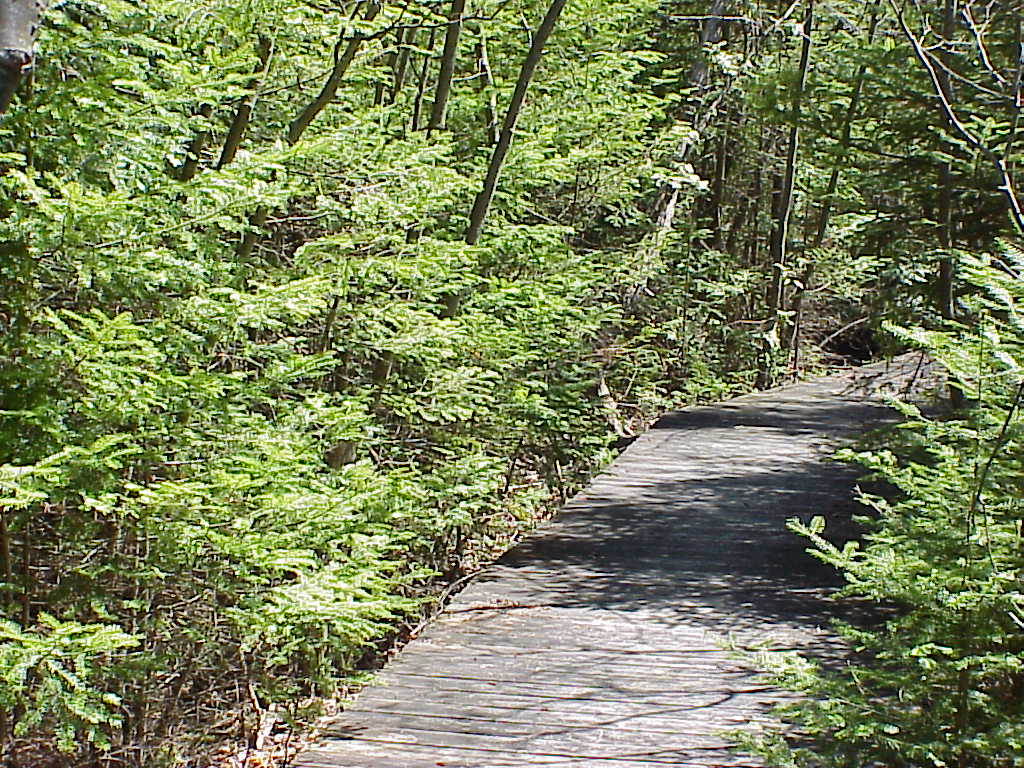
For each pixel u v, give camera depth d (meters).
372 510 4.56
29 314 3.29
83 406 3.29
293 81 5.21
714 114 13.75
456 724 4.08
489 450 7.21
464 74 7.96
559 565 6.29
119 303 3.60
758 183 17.44
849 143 7.29
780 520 7.38
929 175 7.02
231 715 4.28
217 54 3.74
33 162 3.40
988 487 2.89
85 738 3.66
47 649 2.74
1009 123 6.03
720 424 11.23
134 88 3.52
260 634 3.84
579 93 8.03
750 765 3.73
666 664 4.72
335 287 4.57
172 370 3.70
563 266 7.53
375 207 4.66
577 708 4.23
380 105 6.26
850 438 10.31
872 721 2.75
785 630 5.17
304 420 4.21
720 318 15.23
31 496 2.82
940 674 2.83
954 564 2.80
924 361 7.81
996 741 2.65
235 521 3.60
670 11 13.38
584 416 9.47
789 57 13.84
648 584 5.93
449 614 5.42
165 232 3.50
